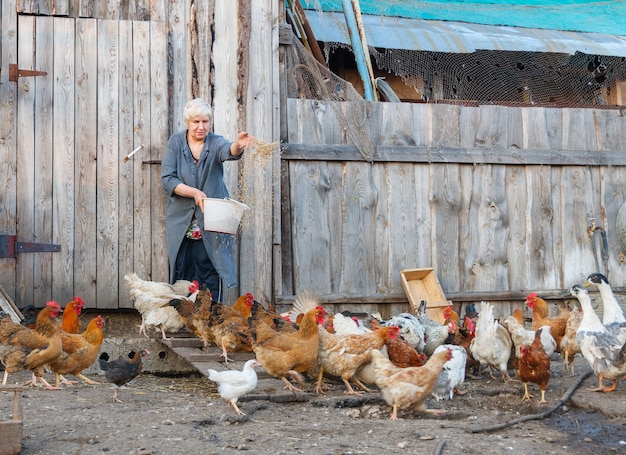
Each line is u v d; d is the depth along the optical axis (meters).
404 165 9.15
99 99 8.11
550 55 11.98
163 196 8.20
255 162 8.41
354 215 8.96
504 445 4.98
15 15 7.93
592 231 9.57
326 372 6.65
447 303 8.78
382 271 9.01
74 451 4.66
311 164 8.86
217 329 7.00
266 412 5.81
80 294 8.00
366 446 4.90
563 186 9.59
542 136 9.54
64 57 8.04
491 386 7.02
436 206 9.21
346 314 8.16
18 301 7.84
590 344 6.54
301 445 4.89
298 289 8.72
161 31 8.27
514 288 9.38
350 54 11.94
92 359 6.63
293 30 10.24
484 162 9.33
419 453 4.75
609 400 6.19
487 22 12.08
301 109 8.88
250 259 8.43
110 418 5.42
